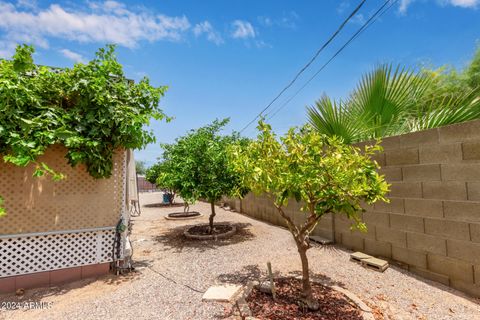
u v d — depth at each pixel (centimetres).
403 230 389
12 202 354
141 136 411
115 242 407
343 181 247
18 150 323
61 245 380
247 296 303
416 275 367
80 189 396
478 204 298
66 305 303
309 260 448
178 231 747
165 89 445
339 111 493
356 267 407
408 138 382
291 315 258
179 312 280
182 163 619
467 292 307
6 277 345
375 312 270
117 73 415
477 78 670
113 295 327
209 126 715
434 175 346
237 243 589
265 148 291
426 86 470
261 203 896
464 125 312
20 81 337
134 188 988
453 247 322
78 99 380
